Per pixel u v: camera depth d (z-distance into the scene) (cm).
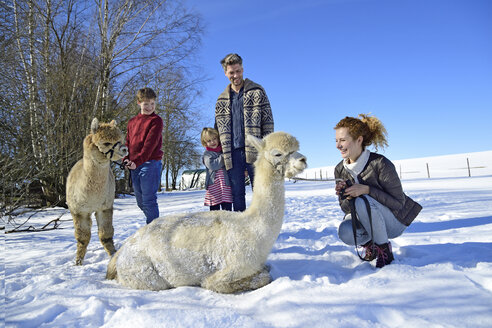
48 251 516
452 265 279
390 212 323
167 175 3609
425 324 182
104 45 1469
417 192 1163
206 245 280
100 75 1453
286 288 249
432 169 3509
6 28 956
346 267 324
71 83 1369
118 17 1473
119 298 254
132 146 478
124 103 1644
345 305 213
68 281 309
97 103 1412
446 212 676
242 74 475
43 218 1023
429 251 359
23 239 643
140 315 205
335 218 720
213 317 200
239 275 269
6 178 820
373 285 242
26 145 1041
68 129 1237
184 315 203
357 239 338
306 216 769
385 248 309
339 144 332
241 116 475
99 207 435
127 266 293
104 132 405
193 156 3175
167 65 1622
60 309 235
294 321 195
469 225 512
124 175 1839
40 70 1269
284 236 513
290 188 1938
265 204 277
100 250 501
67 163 1137
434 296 216
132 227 762
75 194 418
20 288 309
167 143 2466
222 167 505
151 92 476
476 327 176
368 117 339
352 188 313
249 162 459
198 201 1416
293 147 276
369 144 342
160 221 313
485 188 1262
